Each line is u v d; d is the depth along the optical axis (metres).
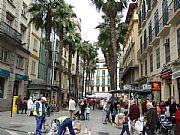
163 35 20.61
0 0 22.83
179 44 16.64
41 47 36.38
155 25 23.25
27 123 14.84
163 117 12.77
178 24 16.88
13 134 10.88
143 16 29.84
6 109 24.06
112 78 23.70
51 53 43.56
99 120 19.67
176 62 15.98
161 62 21.12
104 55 38.31
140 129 10.66
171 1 18.16
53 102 26.84
